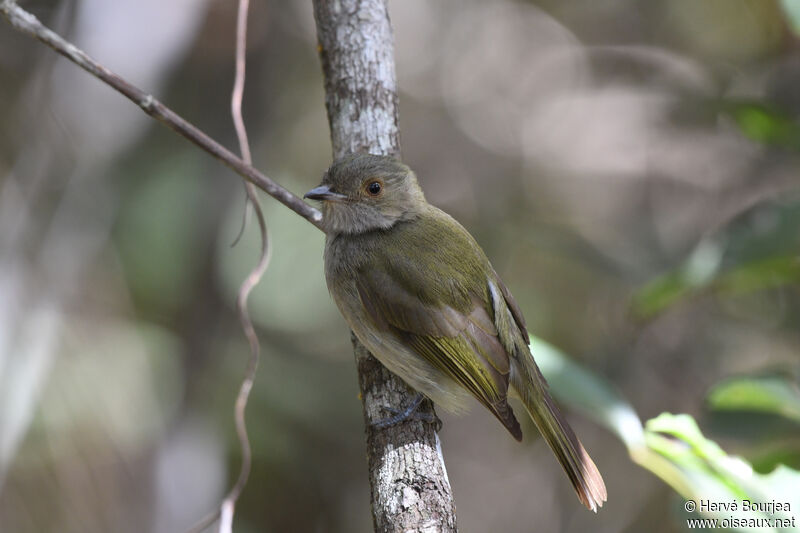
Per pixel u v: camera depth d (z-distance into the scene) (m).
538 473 14.26
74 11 10.67
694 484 5.16
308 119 14.61
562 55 16.05
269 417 12.70
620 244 12.31
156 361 11.92
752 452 7.41
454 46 16.20
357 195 7.01
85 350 11.42
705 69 14.34
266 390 12.81
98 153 10.91
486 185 15.40
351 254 6.98
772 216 7.32
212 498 11.59
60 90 10.52
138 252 12.45
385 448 6.10
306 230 13.92
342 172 6.97
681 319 12.06
